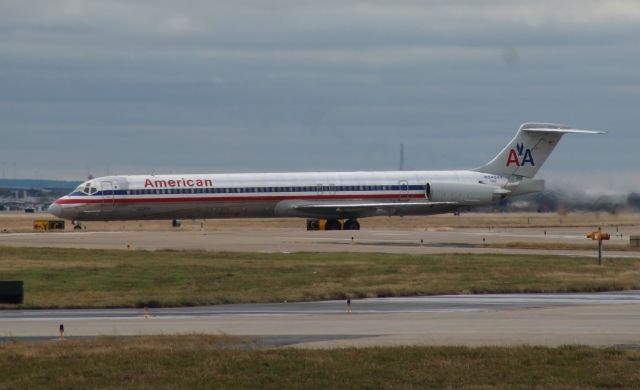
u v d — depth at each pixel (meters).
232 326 98.38
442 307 117.38
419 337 88.69
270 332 92.94
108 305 120.50
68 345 82.06
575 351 77.81
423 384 68.69
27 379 69.00
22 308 119.00
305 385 68.19
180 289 138.75
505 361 74.56
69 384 67.81
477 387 67.69
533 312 110.00
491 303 122.06
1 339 88.75
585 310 112.00
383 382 69.00
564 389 67.25
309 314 110.38
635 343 84.69
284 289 138.12
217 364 73.31
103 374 70.38
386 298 130.25
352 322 101.06
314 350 78.88
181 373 71.00
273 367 72.56
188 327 98.00
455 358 75.69
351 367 72.62
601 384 68.31
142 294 133.12
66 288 139.00
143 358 75.38
